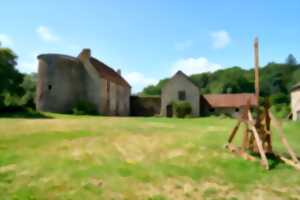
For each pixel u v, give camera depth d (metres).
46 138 14.26
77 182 7.95
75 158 10.39
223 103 53.19
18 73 42.94
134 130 18.50
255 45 11.96
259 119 11.69
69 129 17.94
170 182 8.22
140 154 11.34
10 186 7.54
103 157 10.70
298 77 99.38
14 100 42.66
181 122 28.05
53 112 41.16
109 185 7.83
